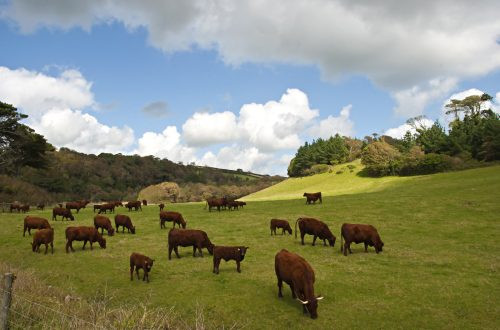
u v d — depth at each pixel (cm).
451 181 5362
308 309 1182
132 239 2488
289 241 2309
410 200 3681
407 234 2402
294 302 1309
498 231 2334
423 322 1138
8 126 6038
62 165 12200
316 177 10550
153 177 14850
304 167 12950
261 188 13362
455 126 10388
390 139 13225
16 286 1234
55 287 1426
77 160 13138
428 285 1441
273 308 1262
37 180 8931
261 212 3594
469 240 2166
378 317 1178
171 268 1767
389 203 3612
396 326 1116
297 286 1228
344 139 14312
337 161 12000
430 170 7606
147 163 15875
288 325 1139
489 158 7544
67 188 9862
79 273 1742
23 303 1026
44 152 6738
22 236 2673
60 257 2039
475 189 3972
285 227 2534
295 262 1266
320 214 3281
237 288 1463
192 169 17950
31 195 7181
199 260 1898
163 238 2497
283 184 10812
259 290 1434
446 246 2061
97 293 1451
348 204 3778
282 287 1463
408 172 7931
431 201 3506
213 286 1495
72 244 2380
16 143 6184
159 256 2012
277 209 3781
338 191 7012
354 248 2083
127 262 1905
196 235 1956
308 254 1962
